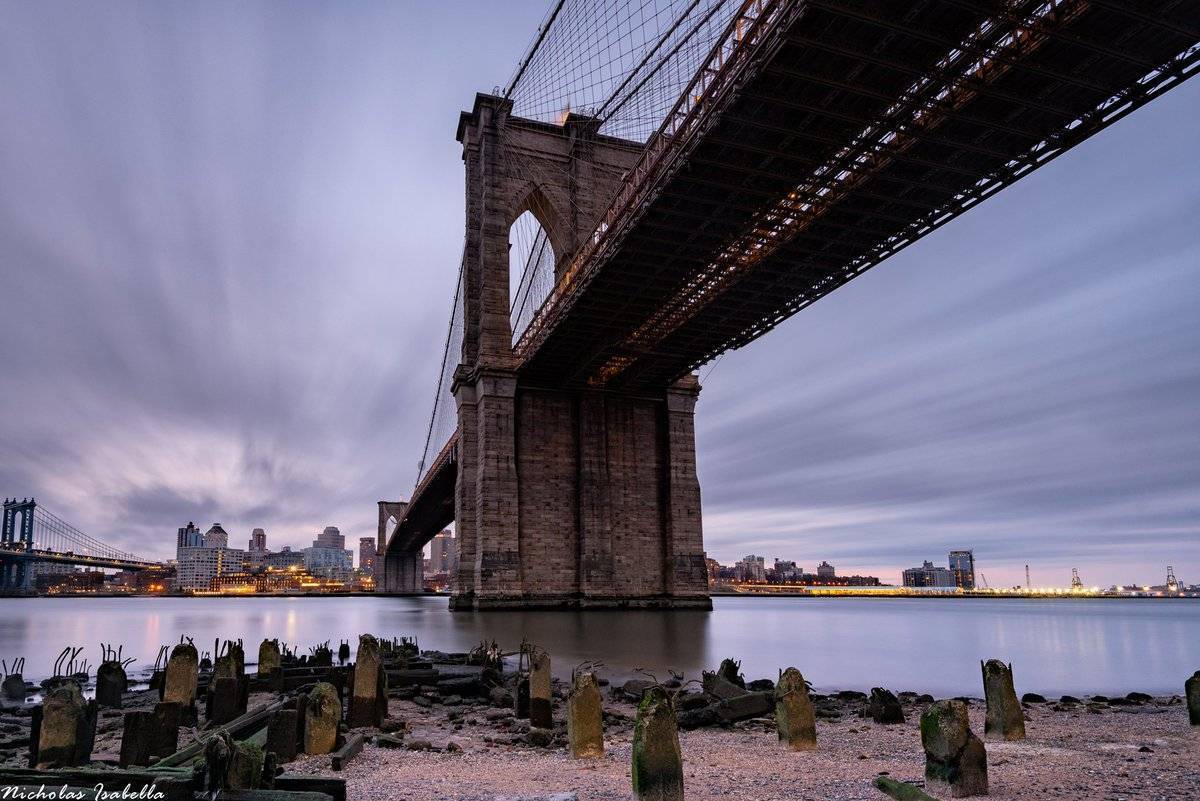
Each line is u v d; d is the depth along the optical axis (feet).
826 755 38.40
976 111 117.60
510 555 220.84
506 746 41.55
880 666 100.68
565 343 216.74
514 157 257.55
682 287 183.21
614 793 29.66
